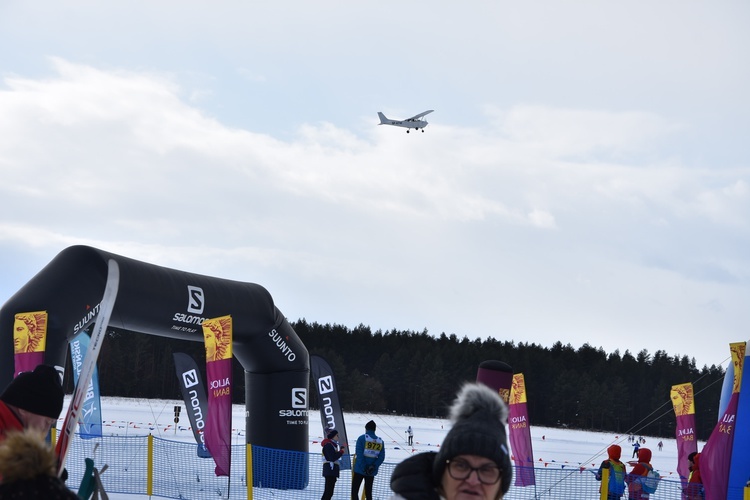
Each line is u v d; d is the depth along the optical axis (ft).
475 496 15.64
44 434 24.17
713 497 84.33
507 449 15.94
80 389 25.40
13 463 14.44
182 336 109.19
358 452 94.99
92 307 97.71
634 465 93.56
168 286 104.53
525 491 111.45
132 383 654.53
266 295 115.24
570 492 108.99
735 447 85.25
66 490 14.79
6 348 92.27
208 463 123.44
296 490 110.01
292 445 114.01
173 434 244.01
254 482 110.63
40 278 95.40
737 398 85.25
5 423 23.49
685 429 112.37
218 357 100.27
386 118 416.05
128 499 92.02
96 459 116.88
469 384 16.88
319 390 117.39
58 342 93.50
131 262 102.27
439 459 15.94
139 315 102.42
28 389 24.04
